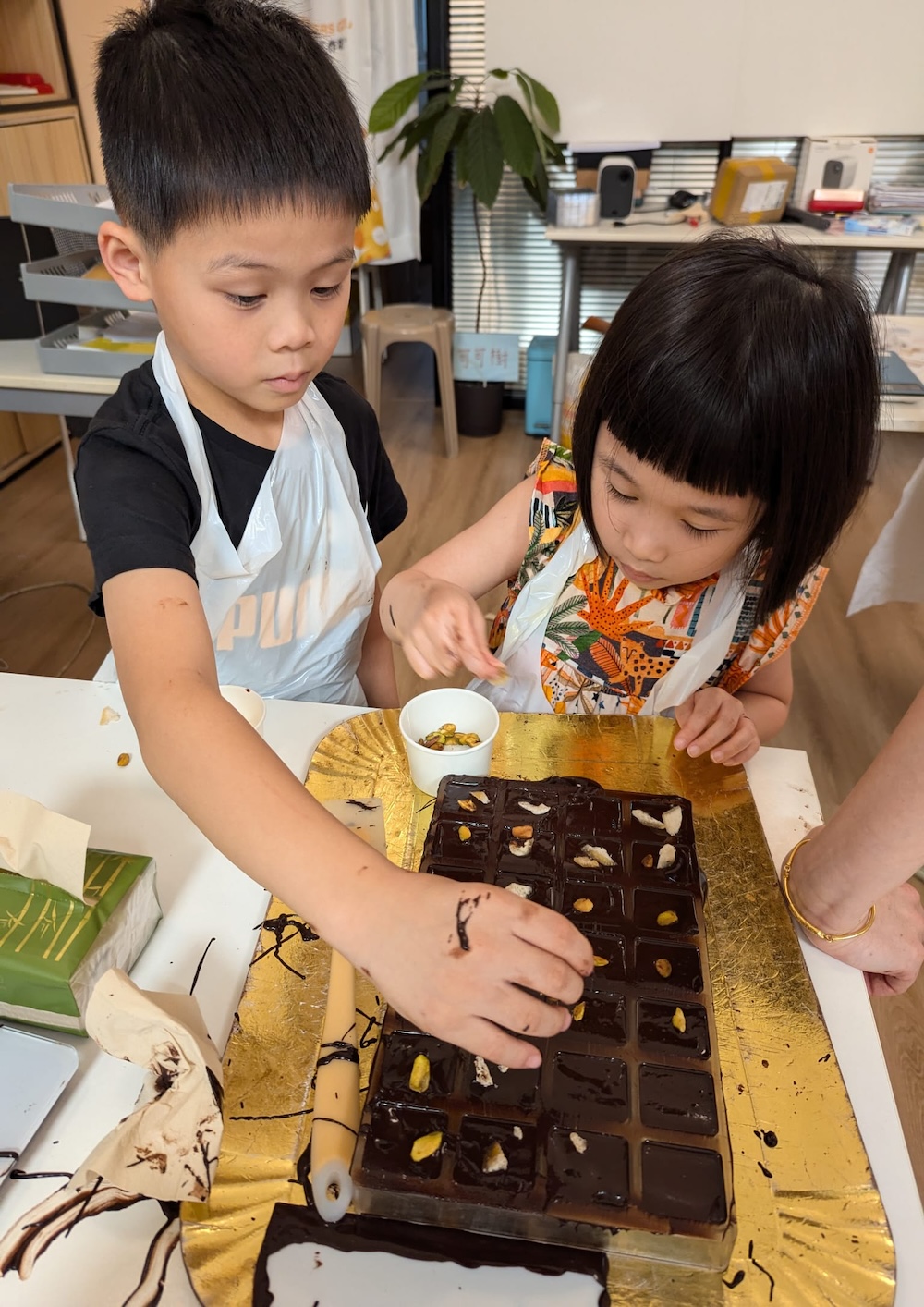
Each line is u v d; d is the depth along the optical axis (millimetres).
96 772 752
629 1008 511
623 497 700
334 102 618
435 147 2781
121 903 572
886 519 2547
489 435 3275
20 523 2605
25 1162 484
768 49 2822
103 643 2082
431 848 606
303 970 580
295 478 874
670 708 946
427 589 852
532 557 954
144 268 657
